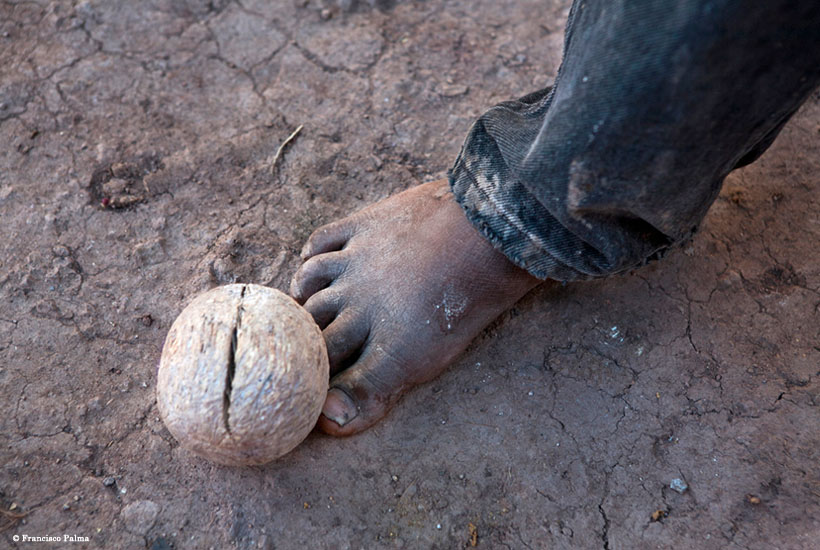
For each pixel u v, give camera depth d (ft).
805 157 2.11
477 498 1.67
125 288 1.88
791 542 1.63
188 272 1.90
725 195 2.05
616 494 1.68
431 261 1.76
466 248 1.75
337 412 1.68
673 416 1.76
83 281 1.88
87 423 1.71
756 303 1.89
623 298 1.90
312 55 2.31
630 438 1.74
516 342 1.85
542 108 1.61
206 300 1.57
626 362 1.82
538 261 1.66
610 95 1.41
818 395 1.77
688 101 1.39
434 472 1.70
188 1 2.39
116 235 1.95
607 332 1.86
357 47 2.33
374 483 1.68
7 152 2.05
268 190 2.05
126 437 1.70
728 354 1.83
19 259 1.89
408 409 1.77
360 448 1.71
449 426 1.75
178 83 2.23
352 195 2.06
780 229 1.99
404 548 1.62
